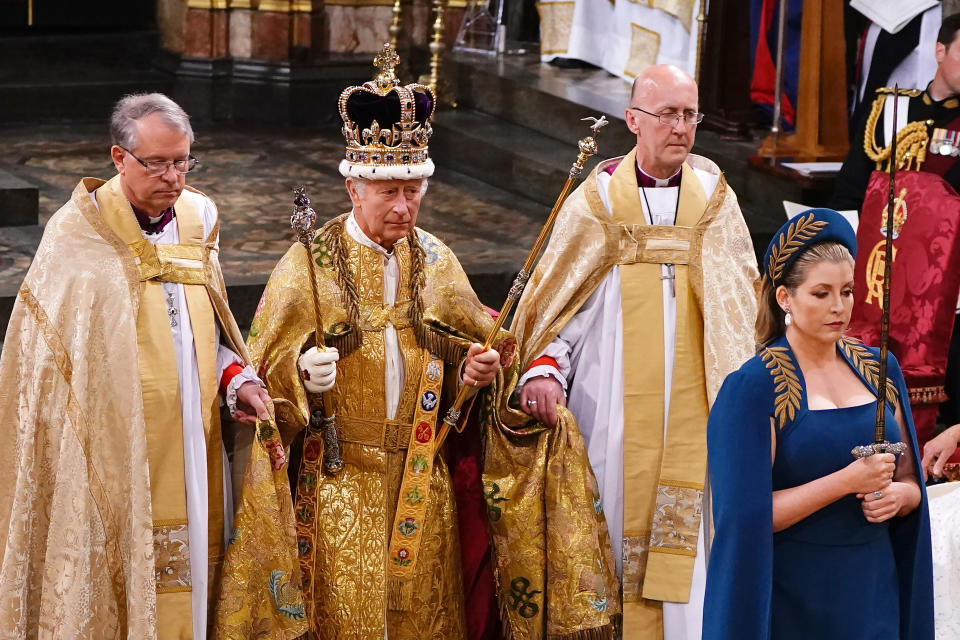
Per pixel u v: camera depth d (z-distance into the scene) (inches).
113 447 443.2
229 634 457.7
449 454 521.0
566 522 491.2
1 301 655.1
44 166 953.5
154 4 1239.5
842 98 818.2
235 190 916.6
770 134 821.9
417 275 489.1
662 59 975.6
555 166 885.2
